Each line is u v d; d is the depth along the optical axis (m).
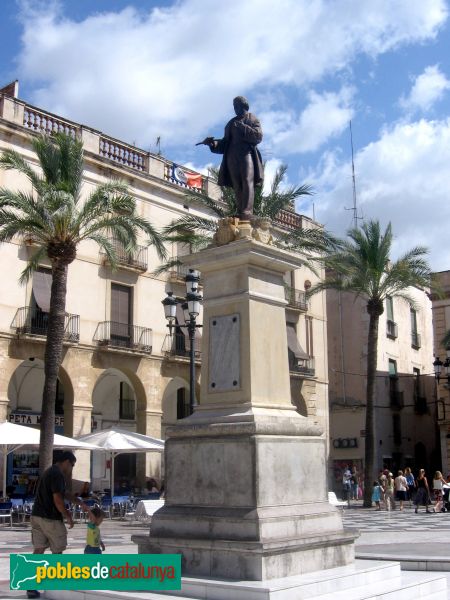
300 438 7.92
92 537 7.82
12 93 29.62
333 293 45.59
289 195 24.12
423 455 47.00
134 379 30.16
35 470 27.81
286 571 7.00
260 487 7.30
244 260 8.33
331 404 43.94
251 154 9.23
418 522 21.31
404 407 45.62
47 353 21.27
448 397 41.16
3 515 19.91
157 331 31.14
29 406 29.20
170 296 19.08
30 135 26.78
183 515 7.63
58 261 21.84
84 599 7.19
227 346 8.30
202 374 8.48
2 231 22.02
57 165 21.97
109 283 29.50
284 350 8.58
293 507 7.57
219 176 9.42
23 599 7.59
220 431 7.66
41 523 7.86
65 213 20.69
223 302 8.43
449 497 27.31
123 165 30.17
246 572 6.85
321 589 6.74
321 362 39.81
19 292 26.31
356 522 21.39
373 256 30.20
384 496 28.08
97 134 29.81
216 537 7.28
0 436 20.66
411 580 7.77
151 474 30.61
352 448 42.75
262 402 8.05
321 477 8.11
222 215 25.86
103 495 25.05
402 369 46.38
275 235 33.12
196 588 6.72
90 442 23.55
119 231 22.64
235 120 9.30
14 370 25.89
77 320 27.91
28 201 21.72
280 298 8.65
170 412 35.00
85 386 28.06
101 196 22.16
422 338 49.72
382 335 44.50
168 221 32.03
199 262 8.65
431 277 31.34
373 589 7.13
